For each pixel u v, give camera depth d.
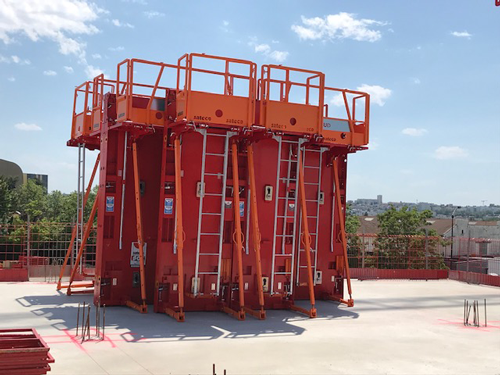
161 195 16.67
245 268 17.73
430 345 13.49
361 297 21.83
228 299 17.41
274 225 18.05
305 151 19.44
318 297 20.28
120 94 17.61
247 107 16.47
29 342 9.20
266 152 18.27
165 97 16.91
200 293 16.78
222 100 16.16
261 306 16.48
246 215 17.75
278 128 17.08
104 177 17.33
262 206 18.12
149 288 17.73
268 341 13.41
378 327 15.70
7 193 57.28
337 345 13.19
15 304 17.27
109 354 11.58
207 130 16.95
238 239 16.69
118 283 17.41
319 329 15.17
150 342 12.84
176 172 16.20
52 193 79.31
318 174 19.64
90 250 32.31
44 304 17.38
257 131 16.89
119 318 15.52
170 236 16.80
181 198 16.52
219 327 14.93
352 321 16.55
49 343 12.38
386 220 65.12
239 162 17.86
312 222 19.67
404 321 16.80
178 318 15.47
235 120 16.30
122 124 16.39
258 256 16.80
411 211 65.25
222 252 17.41
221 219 17.05
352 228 78.31
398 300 21.39
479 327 16.16
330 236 20.25
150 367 10.68
